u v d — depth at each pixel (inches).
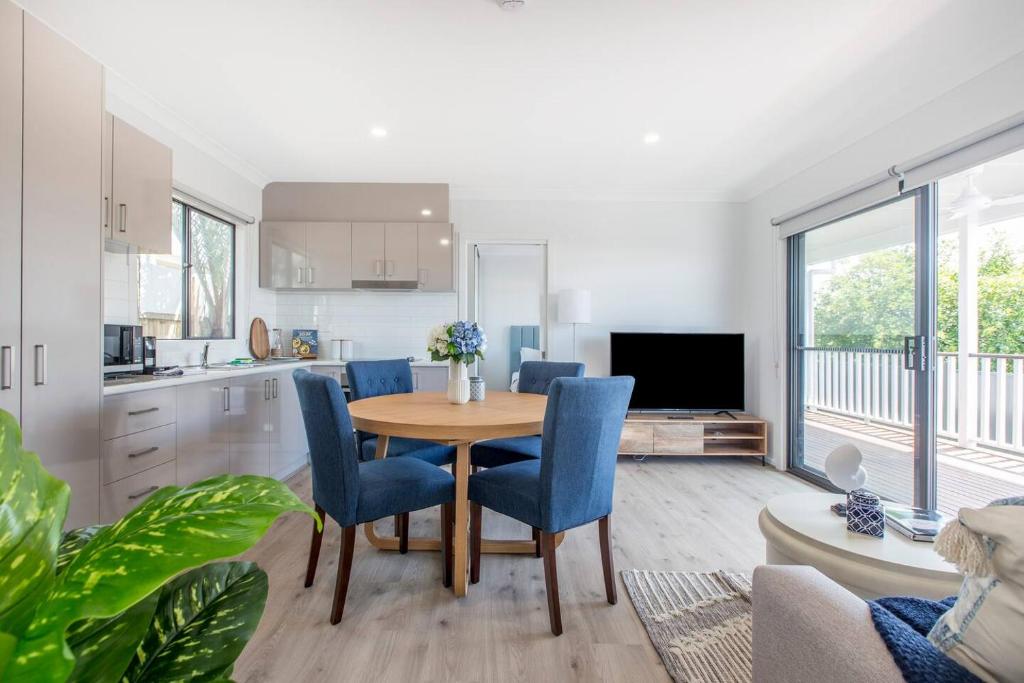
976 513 26.2
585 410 65.9
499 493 72.7
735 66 92.3
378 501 70.7
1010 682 24.8
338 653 61.1
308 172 155.6
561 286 171.9
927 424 99.0
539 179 159.8
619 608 71.8
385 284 162.9
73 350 69.7
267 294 168.7
